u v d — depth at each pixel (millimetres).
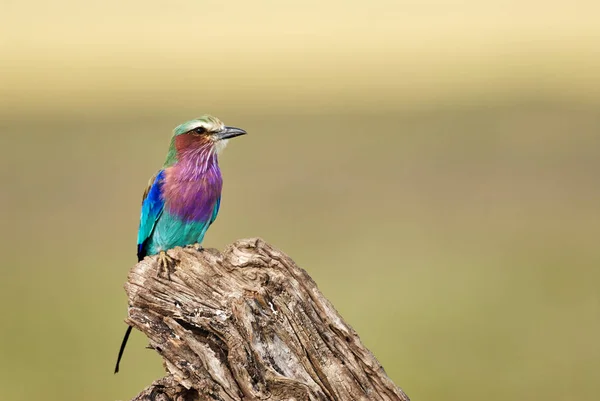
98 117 37812
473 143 30906
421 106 39000
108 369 16391
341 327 6812
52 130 34250
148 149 30547
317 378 6801
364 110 38781
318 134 33812
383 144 31734
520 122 33562
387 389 6801
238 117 38188
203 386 6824
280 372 6770
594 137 30875
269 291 6840
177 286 7059
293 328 6797
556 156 28922
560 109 35562
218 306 6934
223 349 6934
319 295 6859
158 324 7055
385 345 16594
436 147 30984
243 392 6805
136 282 7156
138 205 25906
